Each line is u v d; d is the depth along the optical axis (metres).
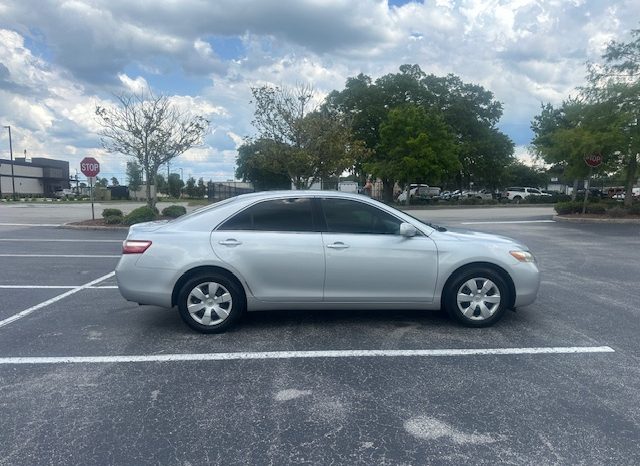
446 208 35.34
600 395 3.88
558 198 40.84
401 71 46.31
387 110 42.12
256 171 54.75
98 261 10.60
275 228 5.43
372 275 5.38
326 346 4.99
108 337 5.28
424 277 5.44
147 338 5.24
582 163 22.86
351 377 4.23
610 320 5.95
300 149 23.89
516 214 26.81
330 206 5.54
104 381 4.14
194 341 5.14
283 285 5.35
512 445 3.17
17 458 3.01
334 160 24.47
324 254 5.32
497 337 5.28
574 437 3.26
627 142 20.27
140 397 3.84
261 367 4.45
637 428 3.37
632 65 20.80
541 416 3.54
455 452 3.09
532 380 4.16
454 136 44.56
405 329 5.54
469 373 4.30
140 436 3.27
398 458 3.03
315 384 4.09
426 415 3.56
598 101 21.41
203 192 75.88
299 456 3.05
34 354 4.76
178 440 3.23
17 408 3.65
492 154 48.62
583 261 10.60
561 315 6.16
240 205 5.52
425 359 4.64
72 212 29.27
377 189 55.00
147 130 20.30
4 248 12.73
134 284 5.31
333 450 3.12
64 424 3.42
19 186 68.31
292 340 5.17
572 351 4.86
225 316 5.34
